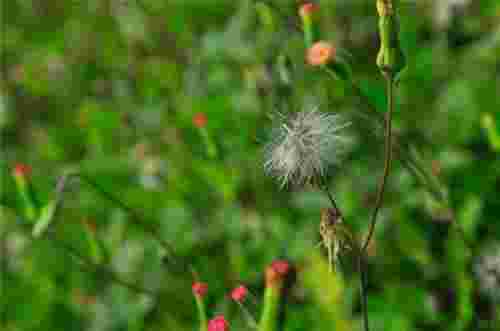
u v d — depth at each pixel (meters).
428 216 4.45
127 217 5.31
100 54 6.84
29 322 5.13
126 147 5.91
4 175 5.93
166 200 5.39
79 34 7.00
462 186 4.67
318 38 3.52
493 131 3.99
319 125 2.69
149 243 5.11
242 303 2.81
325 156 2.65
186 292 4.89
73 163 6.32
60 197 4.10
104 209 5.49
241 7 5.49
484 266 3.86
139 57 6.43
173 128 5.61
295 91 4.66
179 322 4.80
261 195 5.00
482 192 4.62
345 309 4.11
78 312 5.14
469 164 4.76
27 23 7.44
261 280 4.70
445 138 4.96
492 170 4.73
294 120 2.73
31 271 5.37
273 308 2.57
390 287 4.27
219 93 5.64
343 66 3.14
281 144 2.71
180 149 5.52
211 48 5.48
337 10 5.55
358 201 4.70
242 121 5.08
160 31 6.25
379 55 2.72
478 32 5.14
